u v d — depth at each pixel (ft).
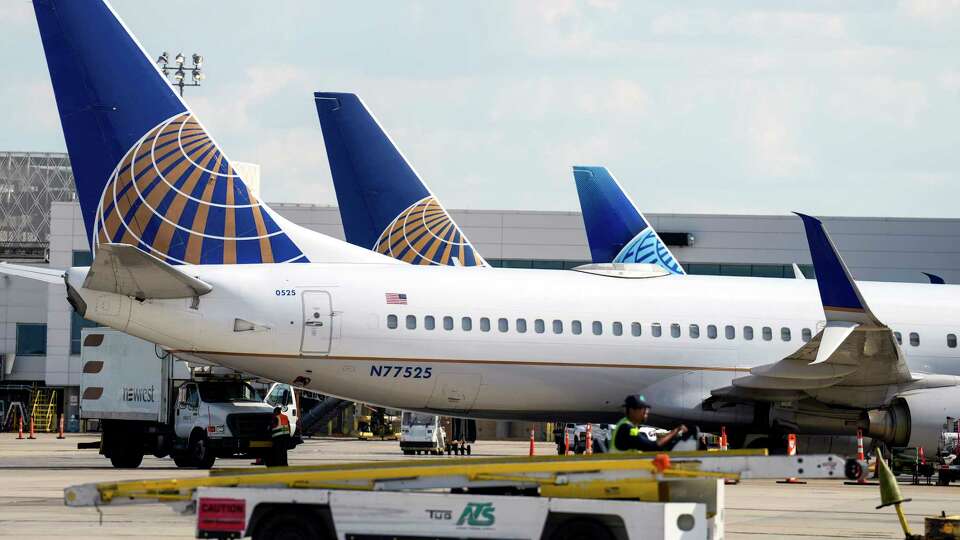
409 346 381.40
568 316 401.70
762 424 421.18
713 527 177.68
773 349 418.10
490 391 393.50
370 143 501.56
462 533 170.71
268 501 174.09
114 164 364.17
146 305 356.38
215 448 440.45
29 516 248.93
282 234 382.22
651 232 541.75
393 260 403.95
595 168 543.80
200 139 371.56
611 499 175.32
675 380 411.95
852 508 290.56
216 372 448.24
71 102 362.12
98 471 417.08
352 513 172.96
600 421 416.87
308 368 373.81
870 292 442.91
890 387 405.59
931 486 383.04
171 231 368.07
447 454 632.79
